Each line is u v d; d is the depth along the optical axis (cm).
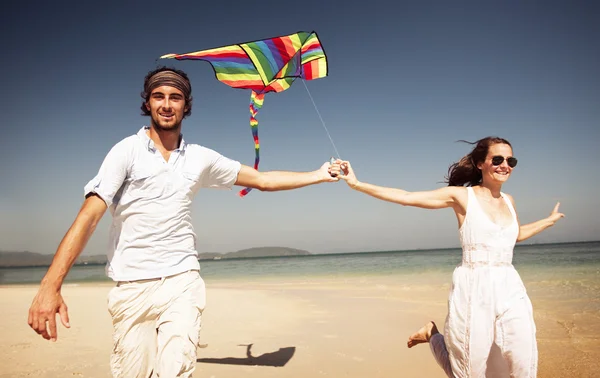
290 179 371
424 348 541
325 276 1862
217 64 419
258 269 3136
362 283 1400
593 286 1029
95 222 263
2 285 2203
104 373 464
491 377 329
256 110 461
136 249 285
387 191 365
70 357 532
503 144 356
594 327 620
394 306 865
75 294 1278
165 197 289
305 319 762
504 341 312
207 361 502
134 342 288
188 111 321
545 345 539
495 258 328
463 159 383
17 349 575
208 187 347
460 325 325
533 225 373
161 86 301
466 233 340
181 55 389
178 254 293
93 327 734
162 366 267
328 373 451
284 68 442
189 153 314
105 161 280
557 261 2009
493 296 318
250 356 522
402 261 3017
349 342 581
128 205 284
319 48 436
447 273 1641
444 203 353
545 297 894
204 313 859
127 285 283
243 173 352
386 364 480
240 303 997
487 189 361
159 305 283
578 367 454
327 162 388
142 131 301
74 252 247
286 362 493
